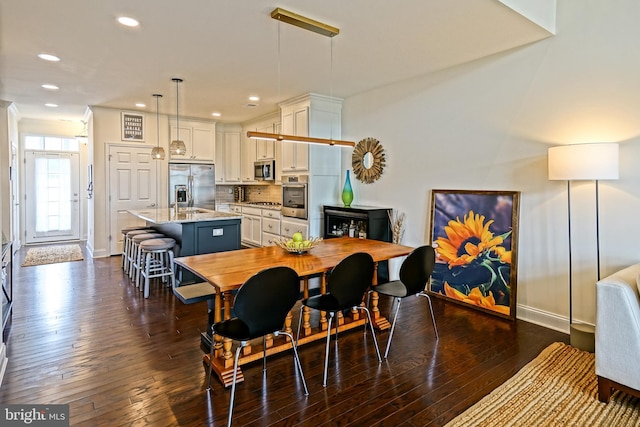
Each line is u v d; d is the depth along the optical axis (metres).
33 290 4.42
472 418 2.08
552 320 3.37
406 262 2.79
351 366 2.67
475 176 3.91
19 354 2.81
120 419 2.06
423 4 2.63
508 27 3.04
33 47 3.46
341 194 5.61
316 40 3.28
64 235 8.12
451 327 3.40
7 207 6.02
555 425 2.02
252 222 7.07
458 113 4.04
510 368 2.65
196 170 7.14
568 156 2.83
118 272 5.29
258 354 2.71
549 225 3.36
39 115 7.08
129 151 6.47
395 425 2.03
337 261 2.80
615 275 2.34
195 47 3.45
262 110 6.41
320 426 2.02
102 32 3.12
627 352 2.12
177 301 4.05
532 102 3.42
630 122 2.86
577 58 3.11
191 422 2.04
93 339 3.09
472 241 3.91
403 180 4.69
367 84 4.77
